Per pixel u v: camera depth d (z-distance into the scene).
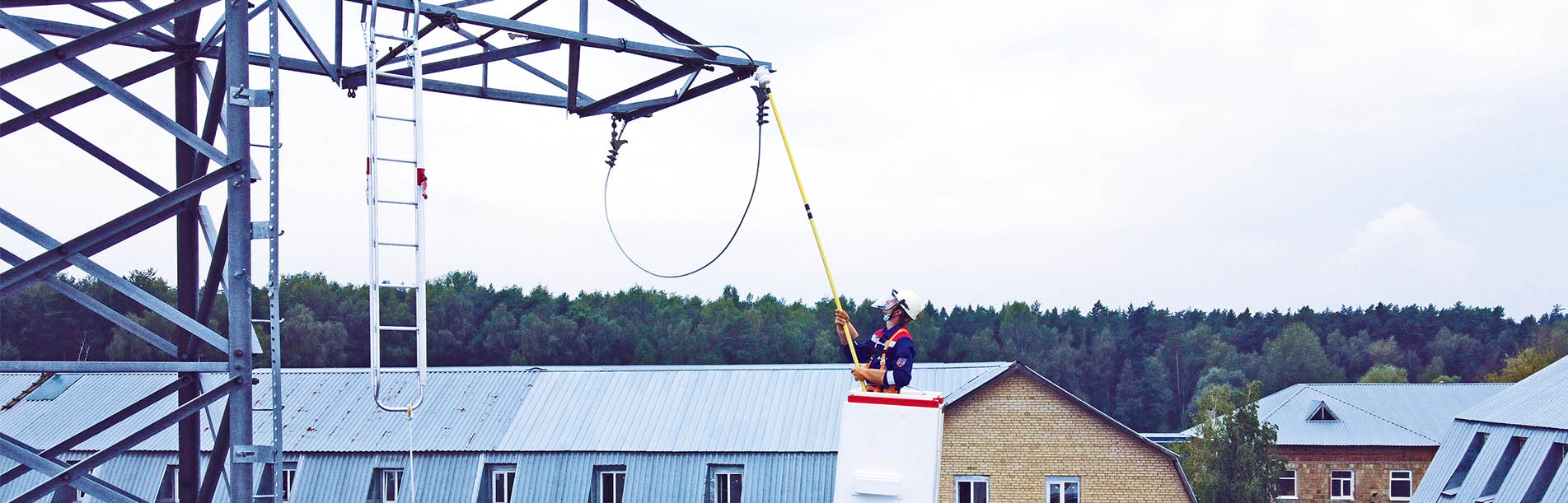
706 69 14.92
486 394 38.12
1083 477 36.97
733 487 33.75
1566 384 45.62
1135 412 128.88
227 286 11.76
